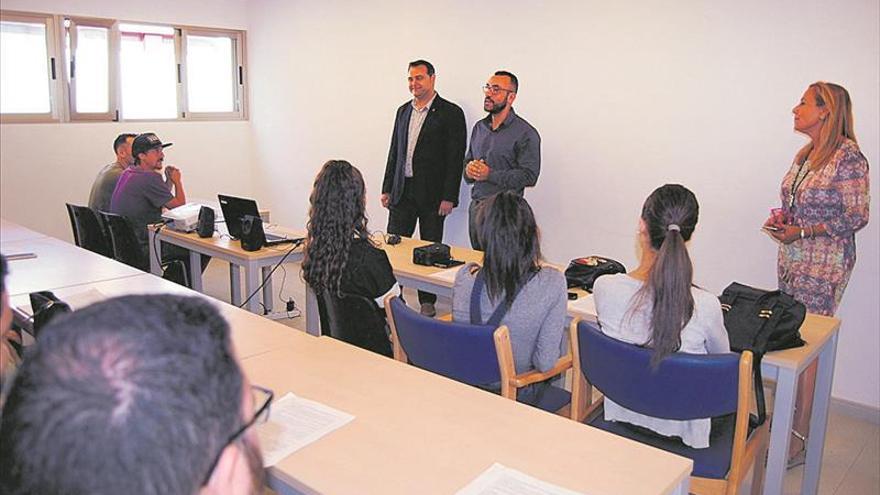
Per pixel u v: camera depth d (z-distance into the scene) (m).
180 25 6.16
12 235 3.95
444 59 5.01
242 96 6.68
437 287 3.07
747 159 3.69
